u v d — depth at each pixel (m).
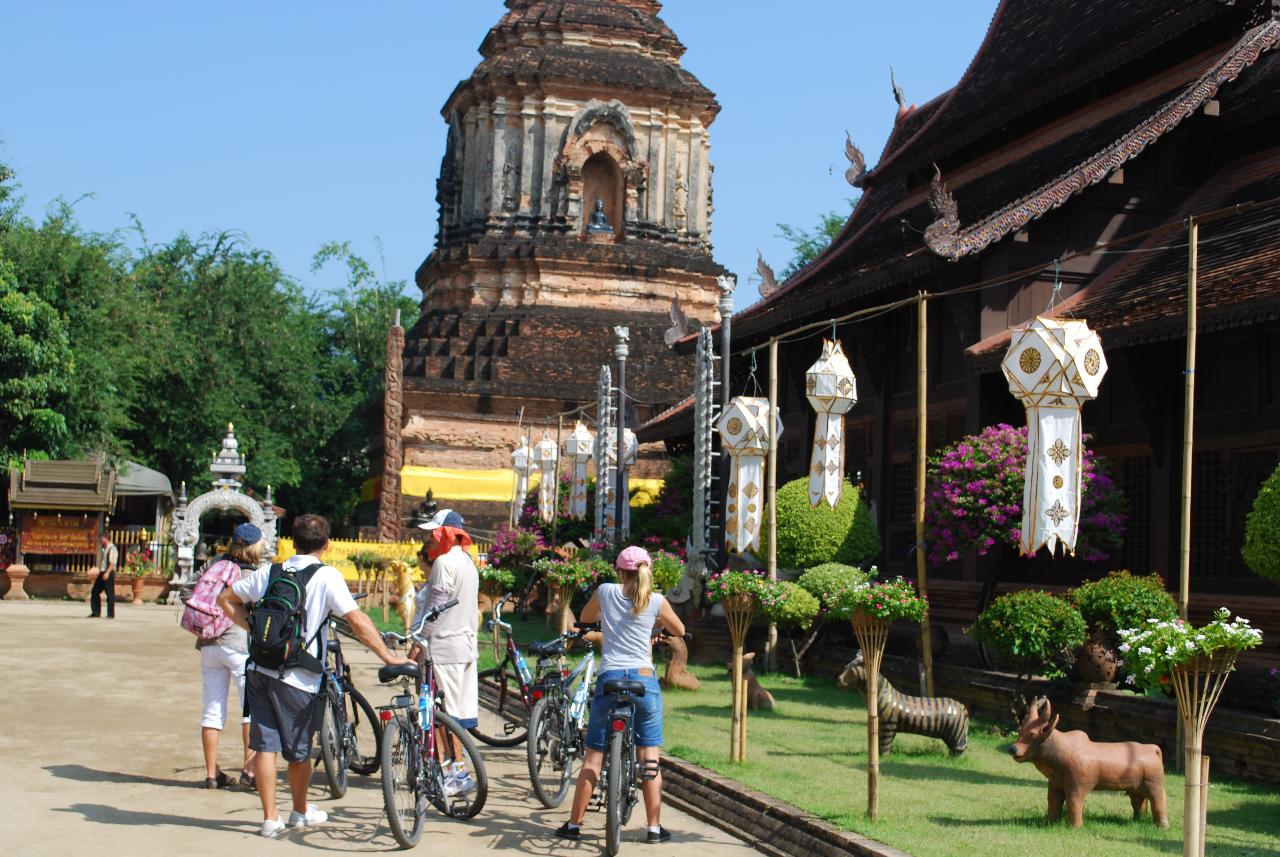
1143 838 9.34
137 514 52.50
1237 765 12.09
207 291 56.00
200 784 11.23
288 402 57.28
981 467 16.70
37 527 38.78
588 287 47.62
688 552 22.59
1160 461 17.31
